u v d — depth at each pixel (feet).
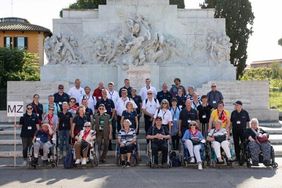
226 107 78.33
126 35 84.12
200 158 49.57
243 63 117.80
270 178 43.91
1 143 62.85
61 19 84.58
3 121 79.56
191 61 84.69
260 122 76.84
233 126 52.65
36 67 135.95
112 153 57.98
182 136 53.52
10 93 79.61
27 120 51.88
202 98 56.03
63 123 53.11
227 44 84.38
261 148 50.31
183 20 84.89
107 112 57.36
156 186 40.09
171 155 51.26
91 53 84.38
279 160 54.75
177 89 62.49
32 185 40.83
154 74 81.66
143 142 62.49
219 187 39.65
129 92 61.62
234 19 115.44
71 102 56.54
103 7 84.69
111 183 41.52
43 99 79.10
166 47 83.76
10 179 43.68
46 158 50.75
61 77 83.05
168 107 54.70
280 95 138.92
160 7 84.84
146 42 82.43
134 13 84.64
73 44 84.07
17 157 57.47
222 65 83.87
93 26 84.69
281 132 68.64
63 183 41.73
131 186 40.11
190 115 53.78
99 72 83.30
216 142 50.47
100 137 53.21
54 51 83.56
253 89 79.92
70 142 53.21
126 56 82.64
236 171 47.96
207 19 85.10
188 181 42.34
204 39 84.99
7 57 126.41
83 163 50.16
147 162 53.26
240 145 52.06
